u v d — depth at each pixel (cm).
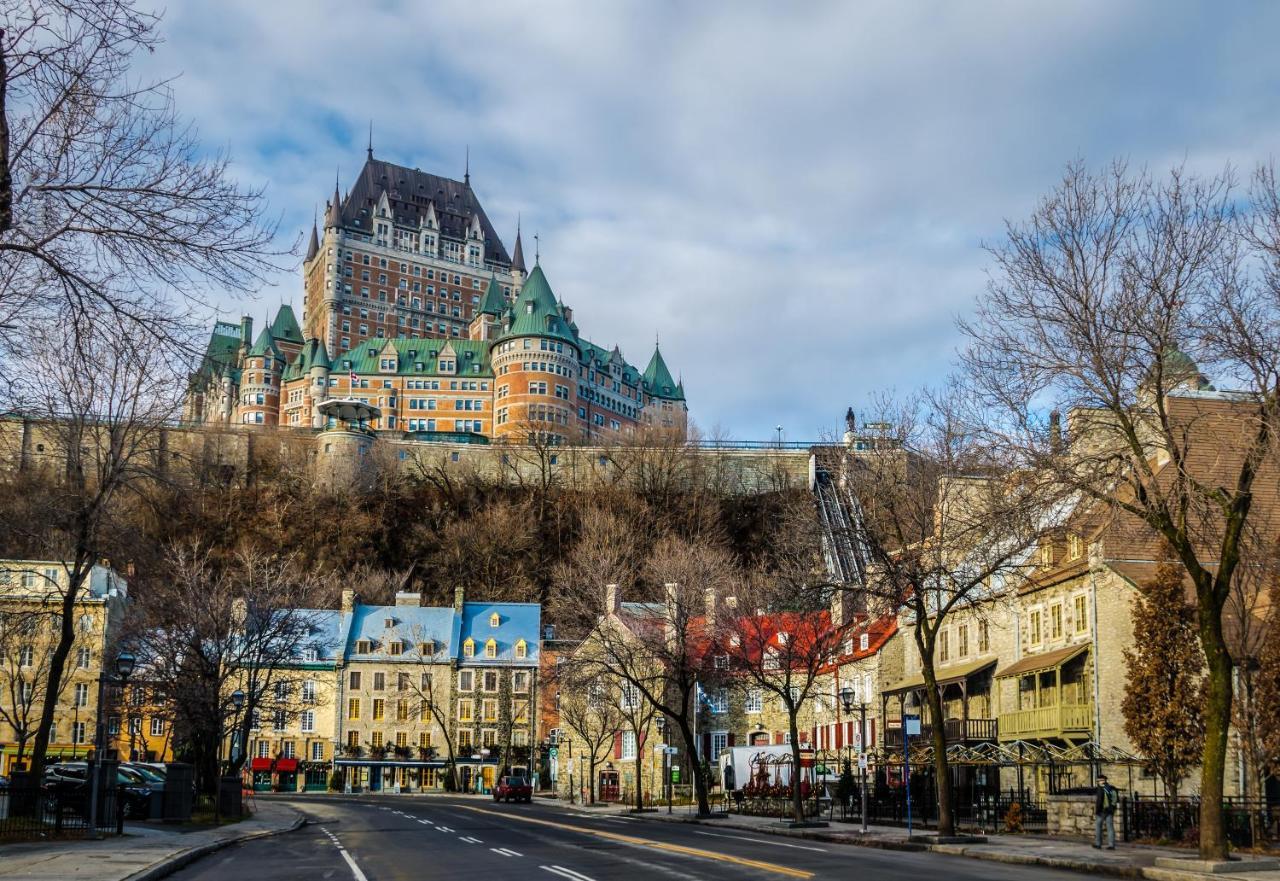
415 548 13862
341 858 2877
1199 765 3553
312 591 10494
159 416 3766
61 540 3853
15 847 2831
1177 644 3578
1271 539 3838
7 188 1809
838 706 7038
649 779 7988
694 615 6769
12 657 6606
